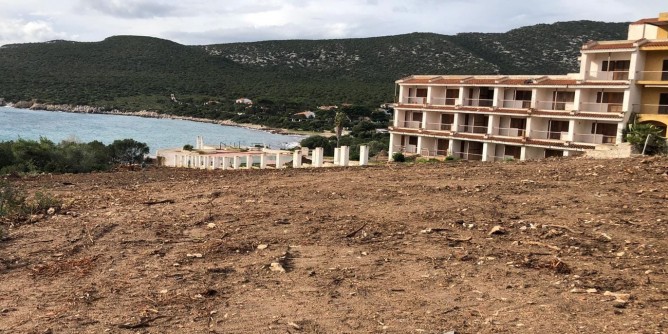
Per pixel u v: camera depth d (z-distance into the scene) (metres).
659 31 40.75
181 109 172.38
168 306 5.38
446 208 9.68
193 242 7.85
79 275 6.38
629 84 37.41
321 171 16.62
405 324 4.83
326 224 8.72
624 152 22.06
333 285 5.92
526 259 6.69
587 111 40.12
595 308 5.08
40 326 4.91
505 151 45.84
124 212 10.16
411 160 45.62
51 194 12.41
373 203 10.38
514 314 4.99
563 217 8.78
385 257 6.92
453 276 6.14
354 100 163.00
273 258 6.93
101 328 4.86
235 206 10.47
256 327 4.84
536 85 42.84
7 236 8.25
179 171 20.70
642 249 6.93
